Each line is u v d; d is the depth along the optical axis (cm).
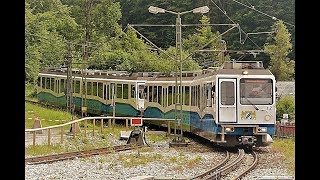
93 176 1880
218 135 2644
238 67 2650
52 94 5153
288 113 4638
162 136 3512
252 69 2642
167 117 3772
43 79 5319
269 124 2611
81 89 4759
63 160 2264
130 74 4312
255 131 2614
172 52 5716
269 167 2138
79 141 3017
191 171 2039
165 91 3819
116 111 4341
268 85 2619
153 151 2716
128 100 4222
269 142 2684
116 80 4359
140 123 2988
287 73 5744
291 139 3638
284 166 2155
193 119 3209
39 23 5294
